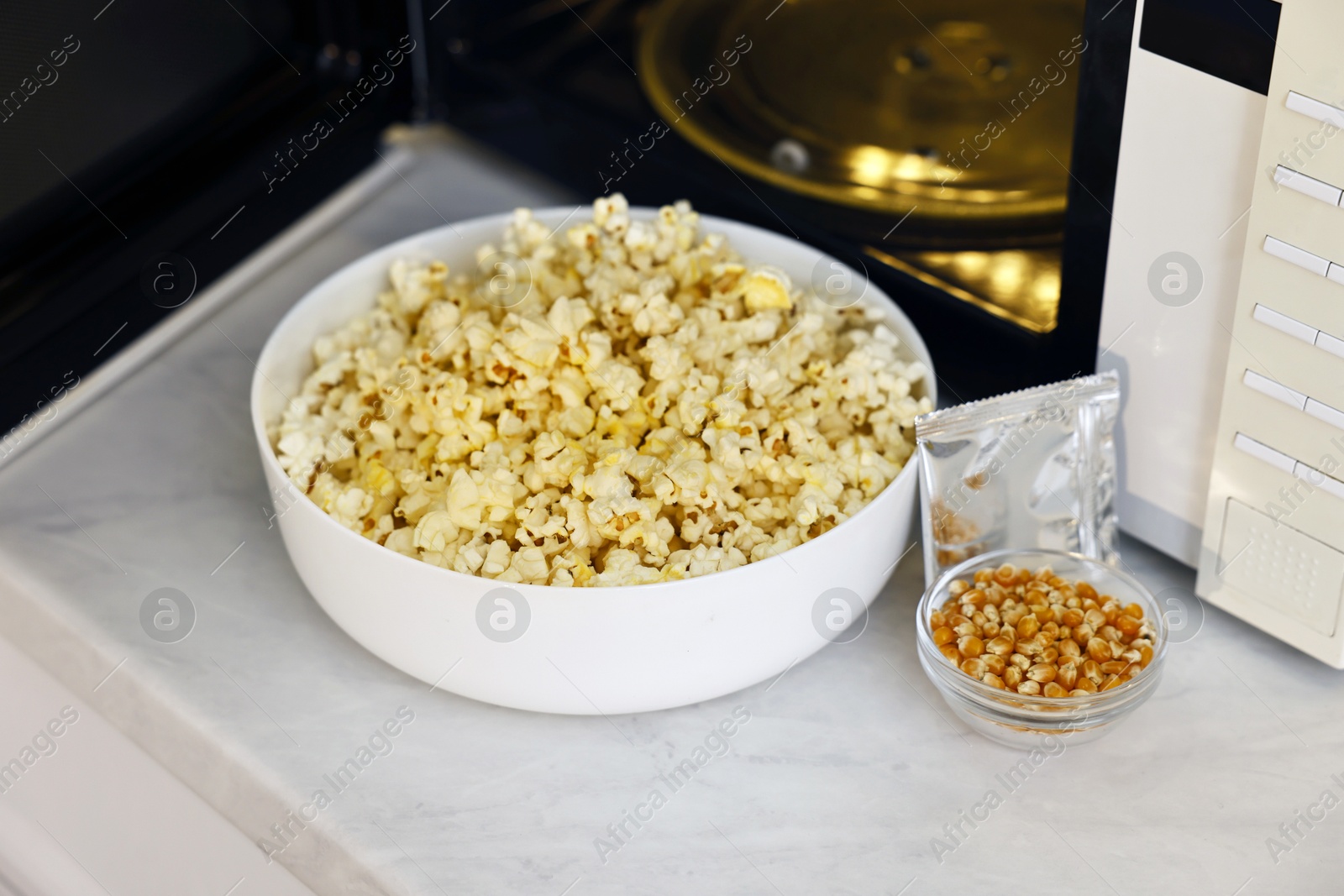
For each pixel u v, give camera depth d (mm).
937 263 840
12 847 907
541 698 711
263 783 717
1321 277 618
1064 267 748
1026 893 656
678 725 742
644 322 791
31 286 877
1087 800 696
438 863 678
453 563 717
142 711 773
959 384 871
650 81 940
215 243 967
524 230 872
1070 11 724
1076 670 693
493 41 997
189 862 828
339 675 774
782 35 871
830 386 787
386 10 1009
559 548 713
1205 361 701
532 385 768
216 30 927
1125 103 666
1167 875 661
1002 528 777
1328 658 720
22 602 815
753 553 716
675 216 865
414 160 1094
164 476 887
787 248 863
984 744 727
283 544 849
